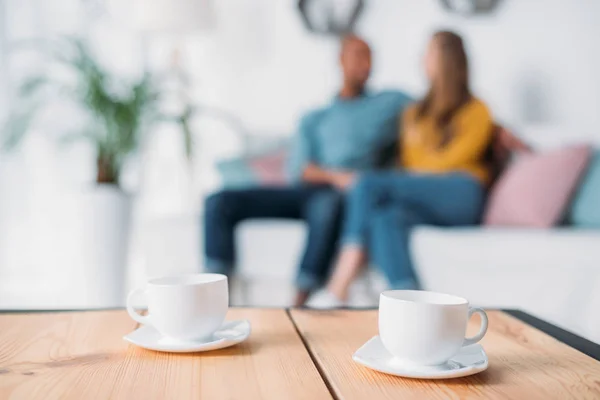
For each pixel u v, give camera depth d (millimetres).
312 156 2766
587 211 2111
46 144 3109
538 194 2129
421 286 1991
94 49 3066
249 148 2924
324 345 725
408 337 613
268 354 675
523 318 909
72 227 3121
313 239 2193
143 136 2689
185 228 2275
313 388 555
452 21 2949
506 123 2789
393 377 601
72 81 3102
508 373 619
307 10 2996
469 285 1961
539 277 1926
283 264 2209
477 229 2137
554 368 638
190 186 3012
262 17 3008
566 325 1902
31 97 3062
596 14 2914
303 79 3006
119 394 535
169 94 3002
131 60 3061
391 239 1996
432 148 2582
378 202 2102
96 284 2561
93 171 3117
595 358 678
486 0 2930
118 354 671
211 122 3021
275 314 921
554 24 2930
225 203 2266
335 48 2992
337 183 2576
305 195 2332
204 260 2219
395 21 2967
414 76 2955
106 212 2547
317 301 2254
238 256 2221
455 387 571
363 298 2109
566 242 1934
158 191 3027
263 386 559
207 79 3025
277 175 2738
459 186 2193
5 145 2779
